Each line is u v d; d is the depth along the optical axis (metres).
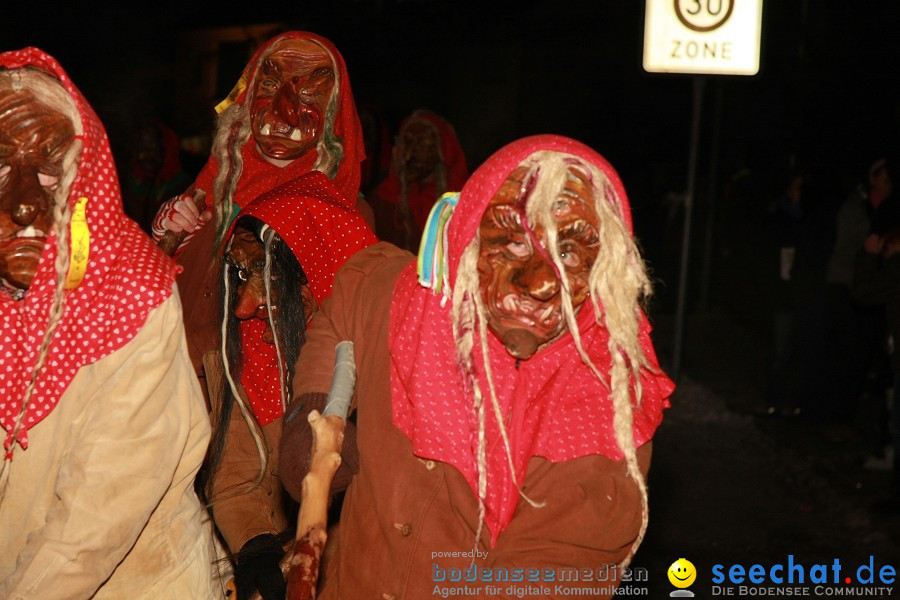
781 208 8.97
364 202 4.52
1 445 2.41
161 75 24.56
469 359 2.41
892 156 13.56
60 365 2.34
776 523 6.27
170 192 10.16
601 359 2.46
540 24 19.09
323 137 4.31
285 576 3.22
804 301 8.64
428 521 2.52
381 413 2.58
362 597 2.59
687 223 9.81
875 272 6.75
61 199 2.28
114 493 2.36
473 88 19.61
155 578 2.60
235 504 3.50
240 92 4.41
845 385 8.68
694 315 14.68
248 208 3.62
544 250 2.32
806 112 14.76
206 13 24.52
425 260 2.47
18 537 2.49
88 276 2.32
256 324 3.66
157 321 2.39
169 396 2.45
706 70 8.59
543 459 2.47
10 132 2.27
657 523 6.21
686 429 8.50
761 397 9.89
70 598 2.36
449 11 19.52
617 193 2.41
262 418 3.59
